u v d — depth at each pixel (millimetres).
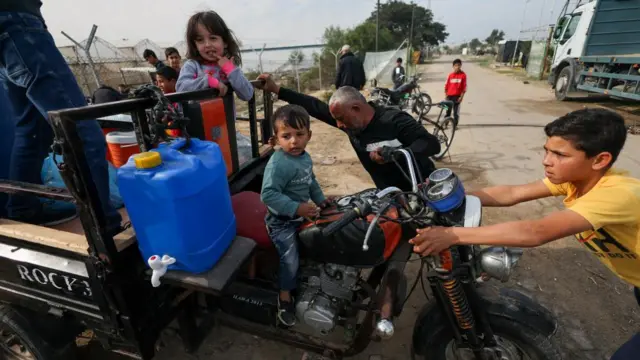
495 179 5090
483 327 1768
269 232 1860
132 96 1594
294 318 1863
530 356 1779
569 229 1356
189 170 1363
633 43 9750
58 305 1775
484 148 6484
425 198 1580
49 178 2293
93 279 1560
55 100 1822
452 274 1683
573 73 10906
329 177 5332
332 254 1785
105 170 1754
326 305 1814
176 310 1933
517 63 31281
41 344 1943
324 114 2838
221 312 2115
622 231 1451
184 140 1591
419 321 1949
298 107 1778
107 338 1791
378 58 22141
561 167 1412
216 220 1530
